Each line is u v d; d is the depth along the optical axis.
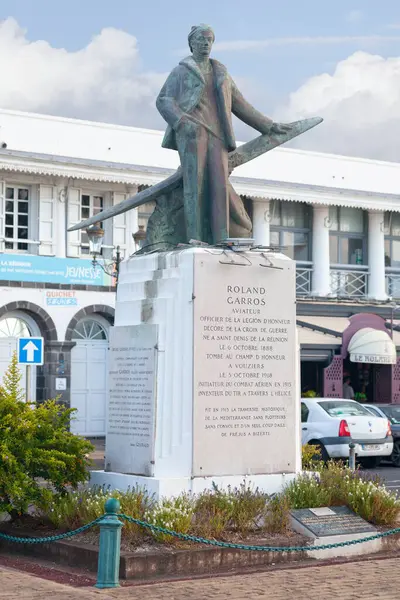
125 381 13.75
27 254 34.28
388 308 41.28
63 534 11.87
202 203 14.20
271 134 14.72
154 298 13.62
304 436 25.78
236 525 12.84
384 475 25.06
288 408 13.70
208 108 14.23
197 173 14.07
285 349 13.70
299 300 39.69
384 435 26.16
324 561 12.73
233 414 13.30
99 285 35.22
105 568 11.22
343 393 37.31
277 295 13.66
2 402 14.01
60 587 11.04
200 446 13.06
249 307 13.46
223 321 13.30
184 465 13.08
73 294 34.78
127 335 13.76
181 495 12.88
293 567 12.35
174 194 14.59
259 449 13.47
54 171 34.06
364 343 36.81
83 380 35.09
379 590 11.19
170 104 14.23
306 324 38.03
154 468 13.16
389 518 13.66
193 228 14.11
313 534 12.95
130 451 13.58
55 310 34.44
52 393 34.19
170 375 13.29
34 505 13.93
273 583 11.44
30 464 13.83
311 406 26.08
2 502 13.58
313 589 11.19
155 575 11.70
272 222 40.53
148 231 14.77
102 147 36.16
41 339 22.47
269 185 38.69
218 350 13.25
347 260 42.19
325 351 37.09
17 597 10.55
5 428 13.80
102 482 13.77
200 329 13.15
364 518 13.61
